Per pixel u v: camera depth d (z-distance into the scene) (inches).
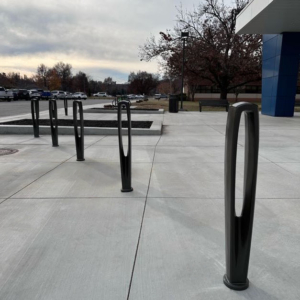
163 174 187.9
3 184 167.3
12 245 102.6
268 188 159.6
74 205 137.0
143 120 496.7
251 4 470.0
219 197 147.4
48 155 241.0
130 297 77.3
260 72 1133.1
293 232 111.3
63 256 95.9
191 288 80.6
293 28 529.7
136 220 121.5
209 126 438.9
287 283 82.5
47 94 2039.9
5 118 497.0
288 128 411.5
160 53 1160.2
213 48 1090.1
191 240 105.8
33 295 78.0
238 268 78.7
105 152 251.8
